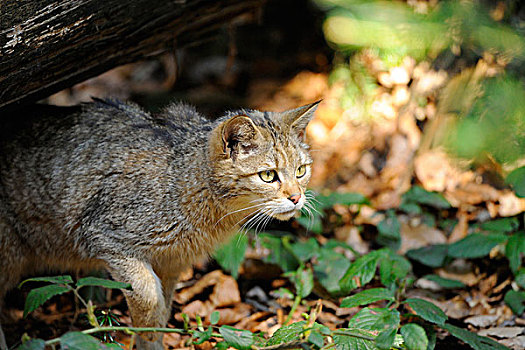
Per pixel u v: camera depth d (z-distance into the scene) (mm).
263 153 4043
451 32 5926
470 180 6398
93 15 4094
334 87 7570
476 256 5121
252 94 7906
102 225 4172
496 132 5227
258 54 8609
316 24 8438
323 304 5125
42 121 4512
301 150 4270
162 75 8289
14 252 4418
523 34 5797
